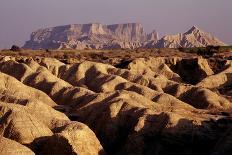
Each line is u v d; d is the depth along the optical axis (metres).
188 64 103.81
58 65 92.38
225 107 68.62
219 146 42.56
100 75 82.94
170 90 77.00
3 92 62.34
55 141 42.41
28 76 80.38
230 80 92.19
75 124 45.00
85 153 42.59
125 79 82.44
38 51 146.88
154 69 102.12
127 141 47.00
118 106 53.16
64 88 71.31
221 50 135.88
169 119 47.34
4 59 100.19
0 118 45.31
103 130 51.66
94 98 60.25
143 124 47.84
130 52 146.12
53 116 49.91
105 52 145.38
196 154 45.09
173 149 45.62
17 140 43.25
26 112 46.38
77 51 149.12
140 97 59.50
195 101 71.12
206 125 47.88
